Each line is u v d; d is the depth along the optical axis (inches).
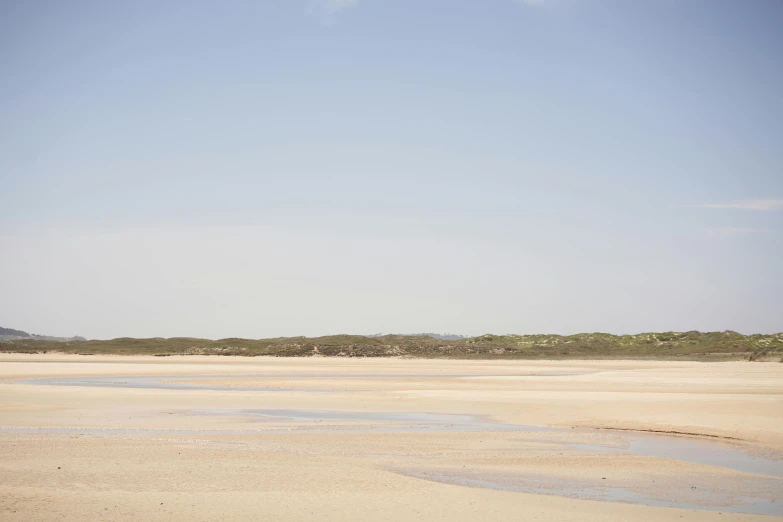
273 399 1939.0
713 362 5191.9
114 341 7313.0
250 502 792.3
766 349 5989.2
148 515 737.0
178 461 1014.4
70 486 855.7
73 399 1876.2
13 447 1117.1
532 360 5940.0
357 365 4500.5
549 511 768.3
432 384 2561.5
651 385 2475.4
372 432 1331.2
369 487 868.0
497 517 741.3
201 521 719.1
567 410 1664.6
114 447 1125.7
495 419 1537.9
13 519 713.6
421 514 750.5
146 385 2475.4
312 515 743.1
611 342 7278.5
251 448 1138.0
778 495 860.6
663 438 1285.7
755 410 1567.4
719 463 1051.3
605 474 973.8
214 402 1851.6
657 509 785.6
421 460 1061.8
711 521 738.2
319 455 1085.8
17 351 6338.6
